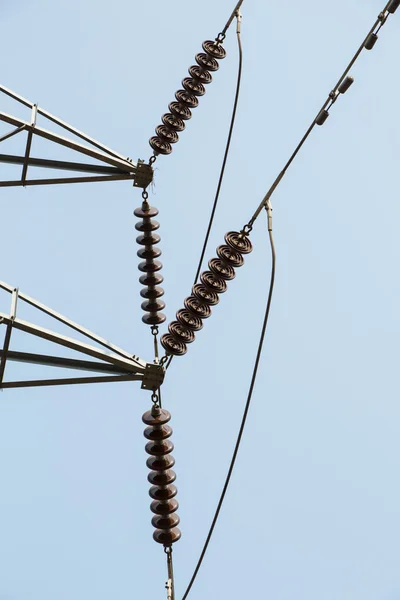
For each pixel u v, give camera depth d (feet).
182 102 61.36
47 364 44.19
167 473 47.37
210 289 43.88
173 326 44.32
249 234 44.34
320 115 37.58
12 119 57.31
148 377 44.45
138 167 59.41
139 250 58.70
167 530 47.57
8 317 42.70
